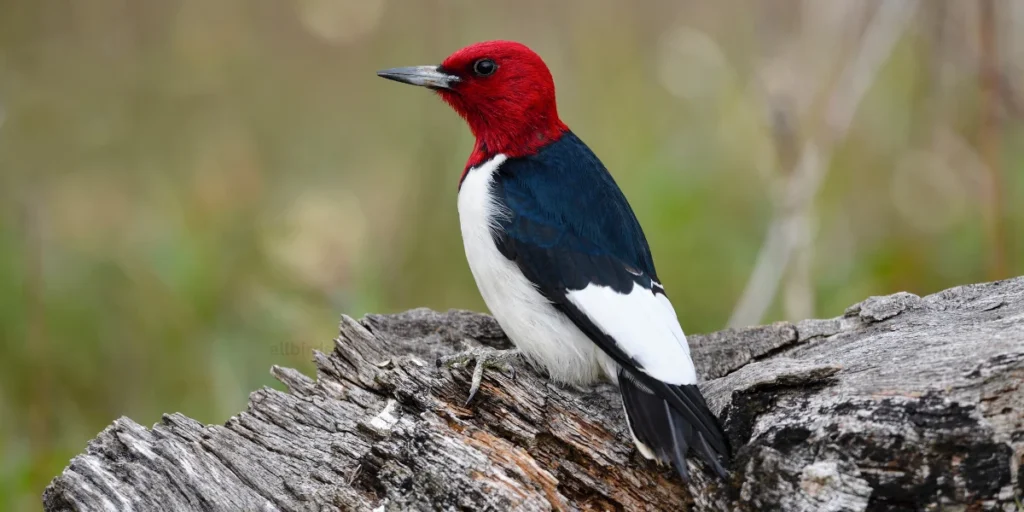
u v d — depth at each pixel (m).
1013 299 8.23
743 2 15.52
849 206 13.43
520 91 9.59
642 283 8.53
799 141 12.93
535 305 8.66
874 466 6.94
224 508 7.62
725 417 7.84
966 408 6.86
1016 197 13.17
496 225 8.77
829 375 7.48
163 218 13.75
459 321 9.68
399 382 8.24
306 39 15.48
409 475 7.55
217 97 15.23
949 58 13.31
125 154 14.77
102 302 12.63
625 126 14.02
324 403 8.39
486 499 7.33
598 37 14.57
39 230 12.13
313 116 15.29
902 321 8.48
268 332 11.75
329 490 7.70
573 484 7.75
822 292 12.76
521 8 14.91
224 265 12.83
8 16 15.11
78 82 14.98
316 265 11.32
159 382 12.11
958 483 6.84
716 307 12.80
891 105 13.71
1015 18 13.53
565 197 8.89
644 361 8.02
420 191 13.02
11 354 11.90
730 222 13.52
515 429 7.95
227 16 15.47
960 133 13.59
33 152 14.53
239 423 8.18
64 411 11.55
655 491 7.66
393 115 14.83
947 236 12.83
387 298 12.62
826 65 13.63
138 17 15.41
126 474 7.77
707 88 13.71
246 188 13.85
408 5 15.13
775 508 7.04
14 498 10.48
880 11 13.11
